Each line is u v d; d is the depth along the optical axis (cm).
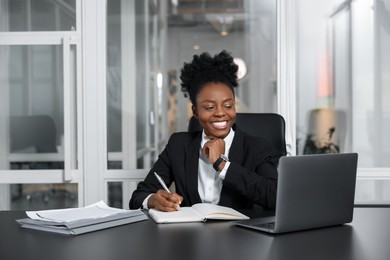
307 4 344
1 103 330
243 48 409
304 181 142
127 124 337
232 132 205
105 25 329
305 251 122
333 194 149
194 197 198
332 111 345
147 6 344
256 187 178
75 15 323
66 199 330
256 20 405
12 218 169
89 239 136
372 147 337
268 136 229
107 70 336
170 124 380
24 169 329
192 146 204
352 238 136
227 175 179
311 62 347
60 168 330
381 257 116
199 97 198
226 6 409
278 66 324
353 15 339
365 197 330
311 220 145
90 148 324
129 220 158
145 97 342
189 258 116
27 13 325
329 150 344
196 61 207
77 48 321
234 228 149
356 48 339
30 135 330
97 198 326
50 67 328
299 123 347
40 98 329
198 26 407
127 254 120
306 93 347
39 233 145
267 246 127
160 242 132
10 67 329
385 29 335
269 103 404
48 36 322
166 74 380
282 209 138
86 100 322
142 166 339
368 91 338
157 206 173
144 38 343
